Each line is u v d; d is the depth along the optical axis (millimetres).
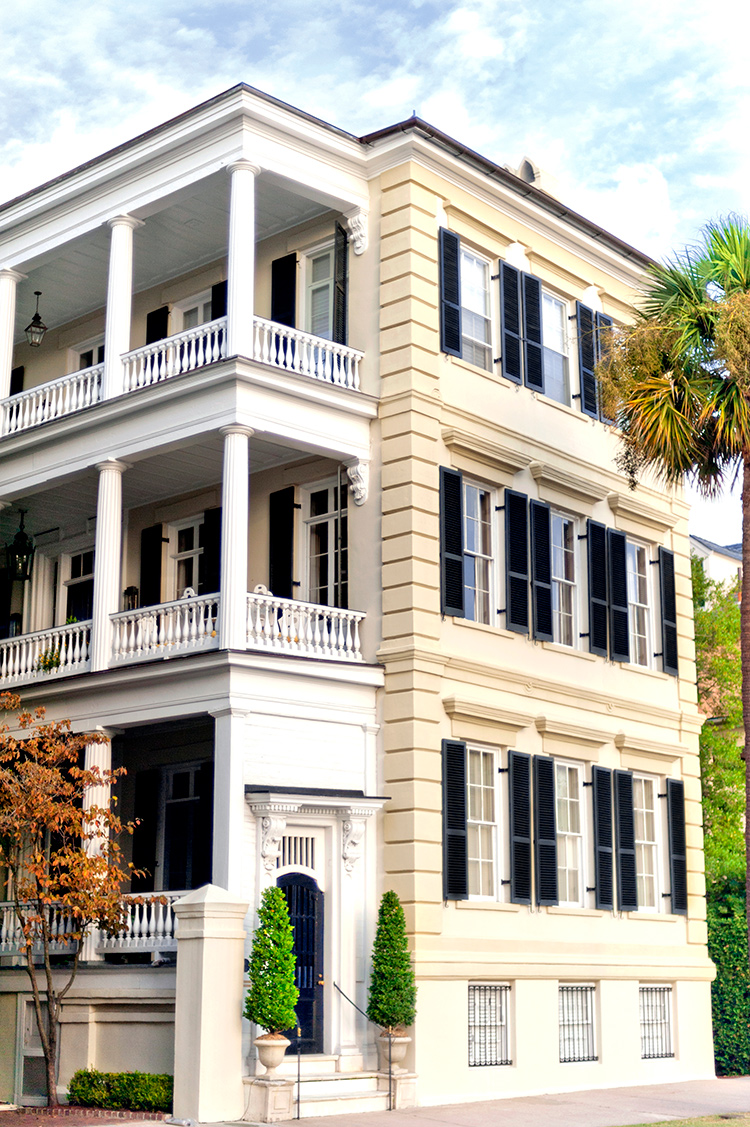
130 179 23453
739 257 20344
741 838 33844
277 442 21922
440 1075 19984
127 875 19844
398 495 21781
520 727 23094
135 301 27453
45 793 19172
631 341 20469
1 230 25781
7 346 25609
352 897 20297
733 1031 27578
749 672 19406
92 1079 19547
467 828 21766
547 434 25047
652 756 26516
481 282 24438
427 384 22312
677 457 20297
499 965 21391
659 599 27703
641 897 25984
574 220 26109
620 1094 21922
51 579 28969
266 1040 17812
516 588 23547
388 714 21188
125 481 25094
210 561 24953
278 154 21969
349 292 23156
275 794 19062
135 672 20812
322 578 23328
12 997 21625
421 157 22984
